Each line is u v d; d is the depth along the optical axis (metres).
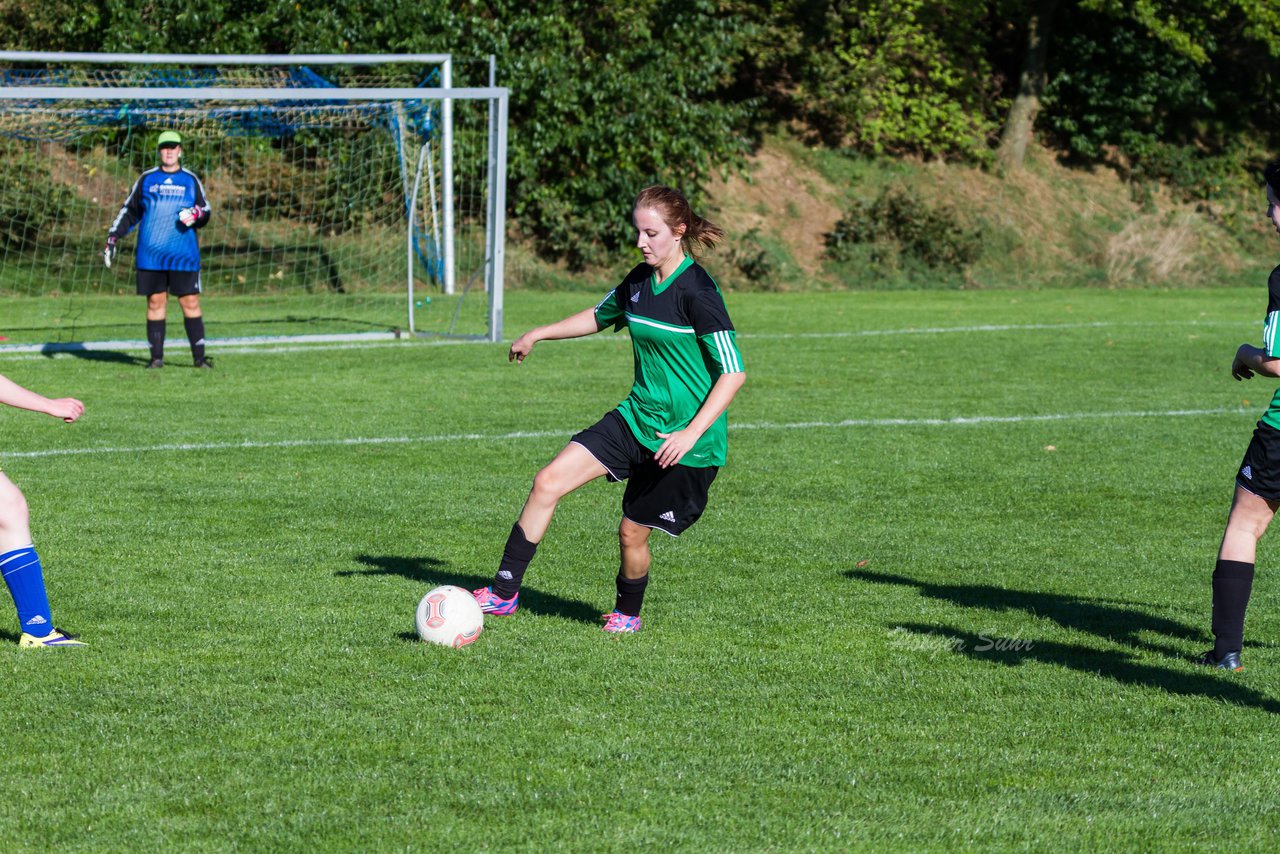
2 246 54.03
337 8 64.06
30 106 47.38
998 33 95.69
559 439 26.28
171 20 61.97
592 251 67.38
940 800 9.85
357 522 19.33
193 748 10.62
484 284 62.22
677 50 69.94
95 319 47.47
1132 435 27.78
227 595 15.38
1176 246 81.81
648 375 13.37
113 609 14.73
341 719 11.33
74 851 8.82
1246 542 13.34
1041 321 53.38
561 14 67.12
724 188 79.25
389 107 52.03
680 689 12.30
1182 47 87.50
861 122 85.44
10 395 12.63
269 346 41.19
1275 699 12.32
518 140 66.12
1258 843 9.20
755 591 16.05
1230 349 43.84
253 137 56.12
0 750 10.52
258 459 23.92
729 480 22.91
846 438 27.03
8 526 13.12
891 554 18.06
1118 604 15.76
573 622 14.54
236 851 8.84
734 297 65.00
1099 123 92.94
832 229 79.25
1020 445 26.48
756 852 8.93
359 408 29.75
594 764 10.41
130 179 58.28
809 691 12.32
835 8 86.12
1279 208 12.80
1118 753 10.88
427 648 13.40
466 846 8.94
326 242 58.84
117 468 22.91
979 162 88.88
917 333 47.97
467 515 19.92
